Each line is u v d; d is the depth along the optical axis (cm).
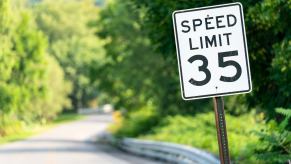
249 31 1792
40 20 15275
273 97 1820
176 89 5462
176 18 955
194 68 949
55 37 15512
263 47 1820
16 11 6247
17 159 4134
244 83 942
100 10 6241
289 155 1295
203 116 3888
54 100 11075
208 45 949
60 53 15525
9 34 5028
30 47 6481
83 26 15712
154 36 1977
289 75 1645
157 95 5591
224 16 949
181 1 1842
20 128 7669
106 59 6644
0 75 5166
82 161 3691
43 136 8075
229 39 948
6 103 5378
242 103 1917
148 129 5600
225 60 945
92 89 17338
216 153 2717
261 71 1836
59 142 6594
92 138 7381
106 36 6181
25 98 6469
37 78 6794
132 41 5716
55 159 3969
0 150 5325
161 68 5581
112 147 5391
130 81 5738
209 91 945
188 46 952
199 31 952
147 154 3816
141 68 5669
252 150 2005
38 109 7831
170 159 3278
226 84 944
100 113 17600
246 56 945
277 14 1614
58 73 11331
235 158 2255
